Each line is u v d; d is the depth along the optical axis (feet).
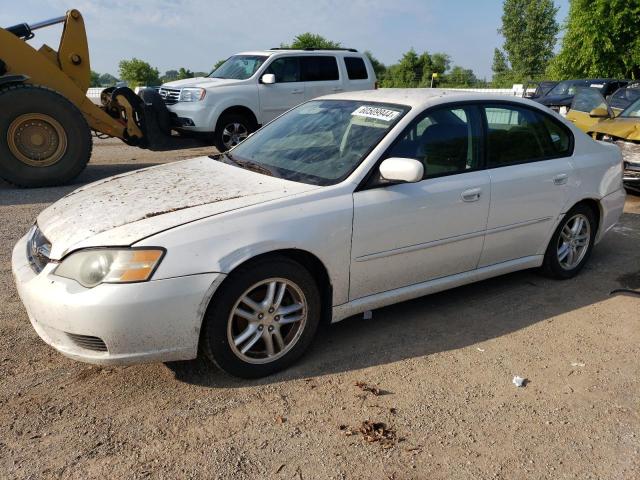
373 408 9.95
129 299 9.17
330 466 8.52
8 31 27.89
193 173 12.84
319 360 11.53
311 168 12.12
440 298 14.70
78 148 27.14
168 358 9.80
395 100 13.24
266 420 9.55
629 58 89.25
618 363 11.64
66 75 28.91
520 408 10.06
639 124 25.89
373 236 11.51
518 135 14.28
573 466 8.66
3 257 16.72
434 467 8.55
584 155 15.61
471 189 12.85
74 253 9.61
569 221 15.61
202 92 33.96
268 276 10.39
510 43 232.53
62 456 8.57
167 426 9.33
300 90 37.22
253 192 11.11
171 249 9.46
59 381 10.53
